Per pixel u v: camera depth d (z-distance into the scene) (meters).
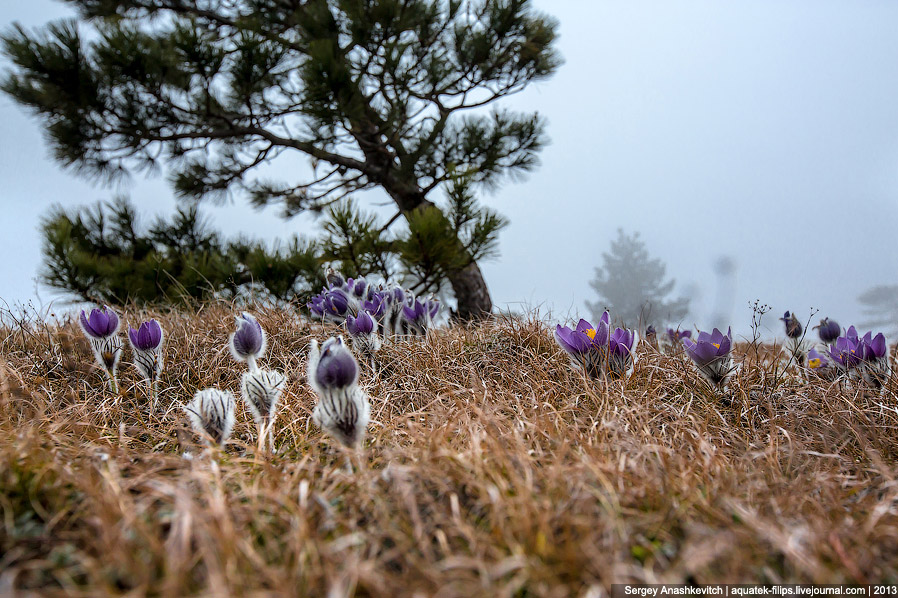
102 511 0.33
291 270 1.55
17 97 1.65
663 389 0.69
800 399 0.66
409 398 0.68
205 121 1.78
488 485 0.38
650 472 0.42
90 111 1.63
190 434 0.52
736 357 0.75
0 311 0.89
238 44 1.71
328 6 1.87
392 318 0.87
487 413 0.51
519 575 0.31
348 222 1.50
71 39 1.55
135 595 0.28
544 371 0.72
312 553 0.32
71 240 1.73
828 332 0.77
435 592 0.30
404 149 2.01
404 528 0.35
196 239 1.98
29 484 0.38
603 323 0.58
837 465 0.50
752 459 0.48
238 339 0.54
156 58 1.59
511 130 2.10
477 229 1.59
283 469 0.44
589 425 0.56
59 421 0.55
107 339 0.65
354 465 0.45
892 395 0.62
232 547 0.31
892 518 0.38
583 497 0.36
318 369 0.42
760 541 0.35
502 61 2.04
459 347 0.84
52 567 0.32
